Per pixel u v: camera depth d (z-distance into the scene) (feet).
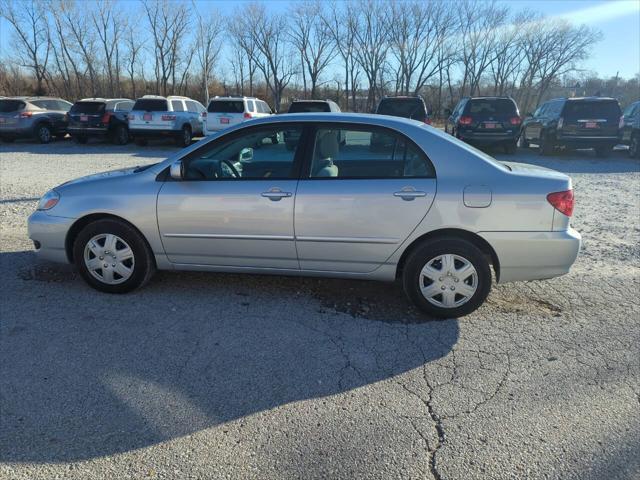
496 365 11.34
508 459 8.39
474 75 158.40
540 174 13.32
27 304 14.24
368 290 15.58
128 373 10.86
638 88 157.79
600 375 10.93
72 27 139.33
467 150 13.28
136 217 14.32
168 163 14.42
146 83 154.51
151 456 8.41
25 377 10.64
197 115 64.95
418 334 12.81
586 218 25.40
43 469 8.09
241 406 9.79
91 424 9.18
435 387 10.47
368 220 13.21
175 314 13.76
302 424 9.27
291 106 55.06
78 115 60.44
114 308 14.07
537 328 13.15
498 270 13.29
